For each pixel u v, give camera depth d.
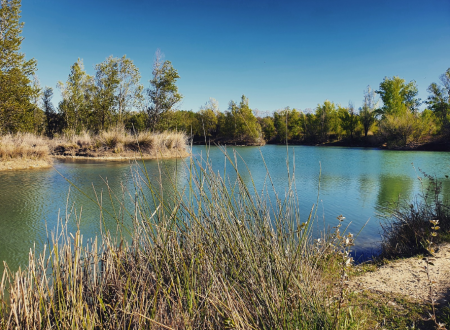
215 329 1.76
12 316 1.75
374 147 33.31
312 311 1.78
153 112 25.44
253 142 33.22
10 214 5.68
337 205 6.86
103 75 25.67
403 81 38.69
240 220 2.08
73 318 1.62
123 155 16.91
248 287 1.85
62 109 30.05
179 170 9.34
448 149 26.67
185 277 1.83
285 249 2.07
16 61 18.78
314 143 41.69
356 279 2.96
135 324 1.76
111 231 4.49
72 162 14.80
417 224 4.12
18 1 18.44
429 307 2.27
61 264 2.09
